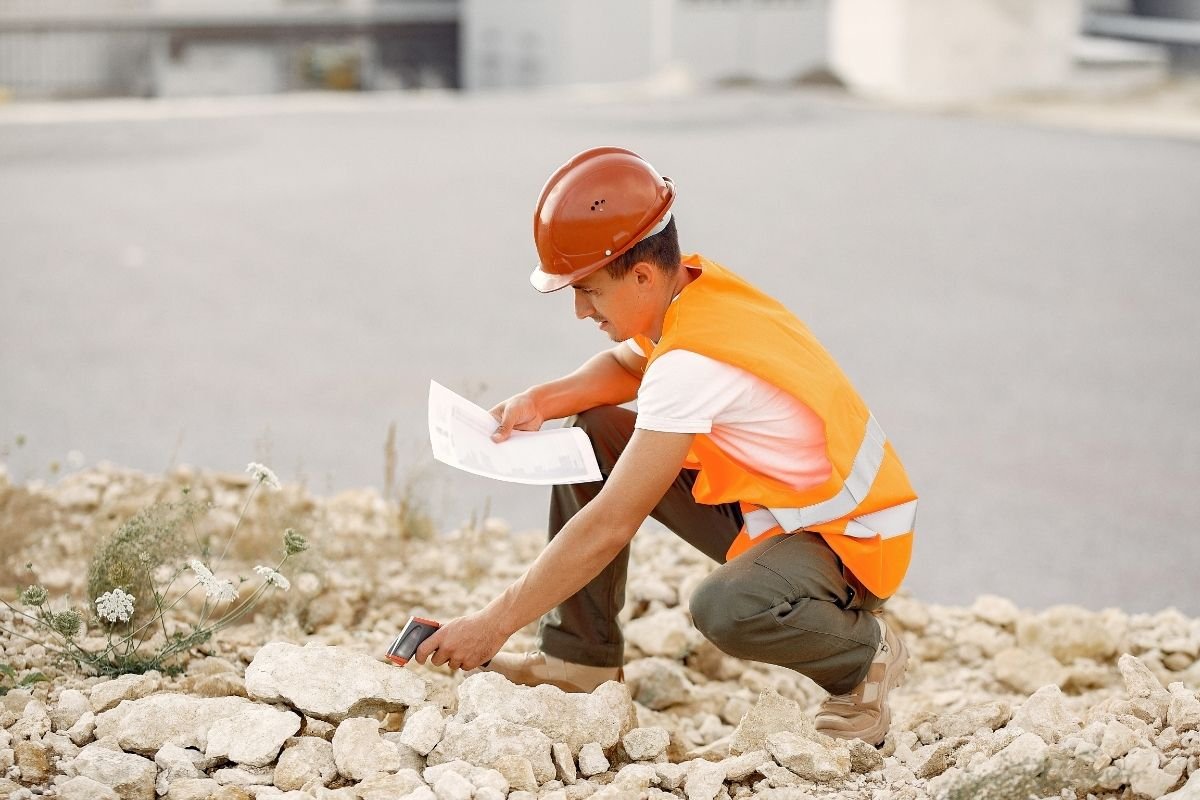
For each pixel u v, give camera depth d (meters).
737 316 3.35
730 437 3.37
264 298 11.80
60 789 2.88
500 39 44.75
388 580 5.28
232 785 3.03
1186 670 4.82
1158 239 14.72
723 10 40.56
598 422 3.79
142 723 3.23
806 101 28.86
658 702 4.34
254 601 3.85
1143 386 9.48
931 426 8.55
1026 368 9.89
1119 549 6.61
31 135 22.06
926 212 16.17
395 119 24.92
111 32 45.16
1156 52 39.22
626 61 41.34
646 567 5.59
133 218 15.30
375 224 15.20
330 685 3.38
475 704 3.35
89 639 4.02
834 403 3.38
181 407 8.66
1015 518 7.00
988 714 3.71
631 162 3.31
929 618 5.25
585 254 3.25
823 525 3.42
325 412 8.60
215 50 46.25
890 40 30.98
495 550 5.88
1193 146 22.34
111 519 5.60
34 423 8.26
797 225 15.30
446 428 3.53
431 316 11.22
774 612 3.35
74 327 10.70
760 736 3.38
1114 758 3.08
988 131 24.09
